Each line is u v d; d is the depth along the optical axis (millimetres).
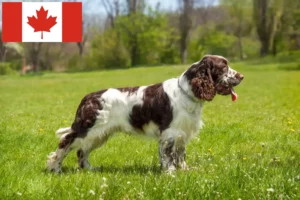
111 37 70875
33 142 9078
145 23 72438
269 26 70312
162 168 6457
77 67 72750
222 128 10492
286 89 26703
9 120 13234
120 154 8000
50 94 26703
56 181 5828
